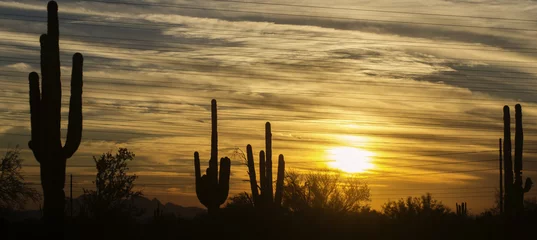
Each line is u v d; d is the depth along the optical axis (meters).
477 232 45.16
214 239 43.59
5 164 52.94
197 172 45.94
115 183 53.34
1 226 36.00
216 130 46.50
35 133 29.06
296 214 50.91
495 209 73.12
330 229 48.75
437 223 49.53
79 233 41.75
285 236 46.03
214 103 47.06
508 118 42.44
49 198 28.81
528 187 42.19
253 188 48.34
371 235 48.53
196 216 55.84
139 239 43.38
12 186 53.16
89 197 52.00
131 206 53.16
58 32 29.27
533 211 44.09
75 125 29.45
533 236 40.66
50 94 28.83
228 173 45.41
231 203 62.53
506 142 42.38
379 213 60.62
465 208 64.06
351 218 51.25
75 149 29.50
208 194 45.03
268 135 48.31
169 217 54.62
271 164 48.22
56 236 28.50
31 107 29.23
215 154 46.00
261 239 44.62
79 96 29.61
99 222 44.53
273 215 47.44
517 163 42.19
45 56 28.92
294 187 66.38
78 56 29.69
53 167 28.84
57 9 29.28
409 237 47.78
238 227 45.34
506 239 41.53
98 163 53.53
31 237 33.47
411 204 58.81
